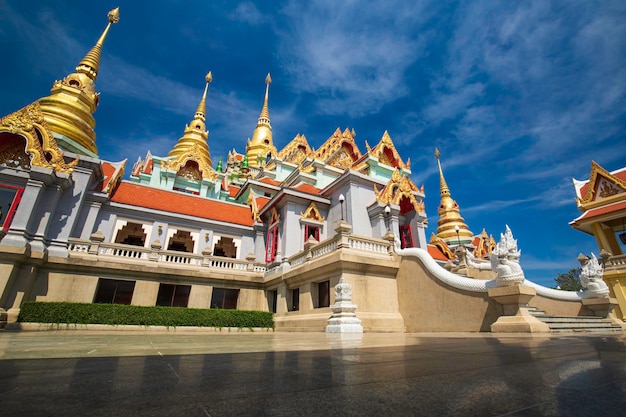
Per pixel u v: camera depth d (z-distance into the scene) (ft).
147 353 14.01
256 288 67.21
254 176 152.66
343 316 40.32
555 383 7.32
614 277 69.26
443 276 41.34
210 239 76.38
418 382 7.58
